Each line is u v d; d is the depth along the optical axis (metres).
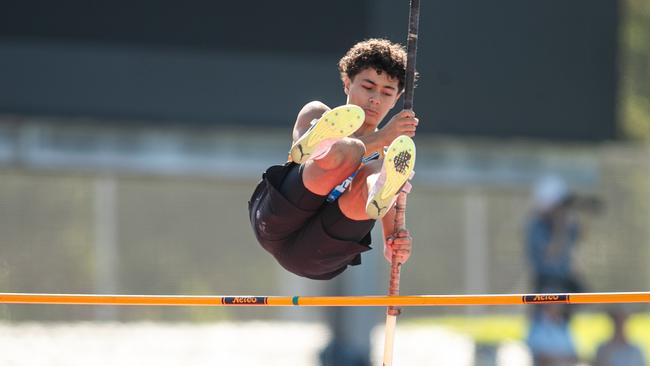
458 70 37.25
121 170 35.94
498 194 40.47
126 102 34.53
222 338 37.47
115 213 37.50
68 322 37.31
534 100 38.22
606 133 39.12
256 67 35.22
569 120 38.66
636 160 40.44
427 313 40.62
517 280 40.22
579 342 36.12
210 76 35.00
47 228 37.03
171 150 36.22
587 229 39.78
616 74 39.19
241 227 38.59
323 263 16.17
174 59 34.81
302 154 14.37
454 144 38.84
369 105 15.94
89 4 34.28
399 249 15.94
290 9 35.31
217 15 35.00
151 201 37.91
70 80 34.19
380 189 14.30
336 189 15.52
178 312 38.44
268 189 15.90
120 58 34.47
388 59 15.92
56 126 35.41
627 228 40.12
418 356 36.66
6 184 36.72
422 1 36.75
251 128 35.28
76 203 37.25
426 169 38.56
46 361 33.62
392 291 16.22
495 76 37.69
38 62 33.97
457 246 40.22
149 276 37.78
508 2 37.81
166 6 34.75
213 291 38.28
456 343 38.41
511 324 40.53
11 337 35.88
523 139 38.16
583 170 40.19
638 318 40.09
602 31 38.91
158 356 34.94
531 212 37.81
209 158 36.38
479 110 37.56
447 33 37.06
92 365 33.78
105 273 37.44
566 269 32.72
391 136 15.47
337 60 35.53
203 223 38.25
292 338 37.81
